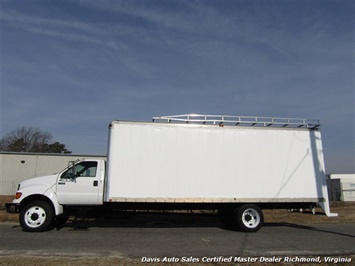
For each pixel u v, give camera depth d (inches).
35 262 250.5
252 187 437.4
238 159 440.8
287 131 459.2
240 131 447.5
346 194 1226.6
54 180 419.2
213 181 430.3
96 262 253.6
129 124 425.4
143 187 414.9
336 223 543.5
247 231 425.7
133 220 550.9
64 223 487.5
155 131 428.8
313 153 460.1
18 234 383.6
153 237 376.8
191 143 433.7
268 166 445.7
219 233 415.2
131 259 265.9
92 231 418.6
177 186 421.7
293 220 582.6
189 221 550.9
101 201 419.2
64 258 265.7
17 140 2532.0
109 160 414.6
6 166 1505.9
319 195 450.6
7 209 404.8
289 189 445.1
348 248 320.5
